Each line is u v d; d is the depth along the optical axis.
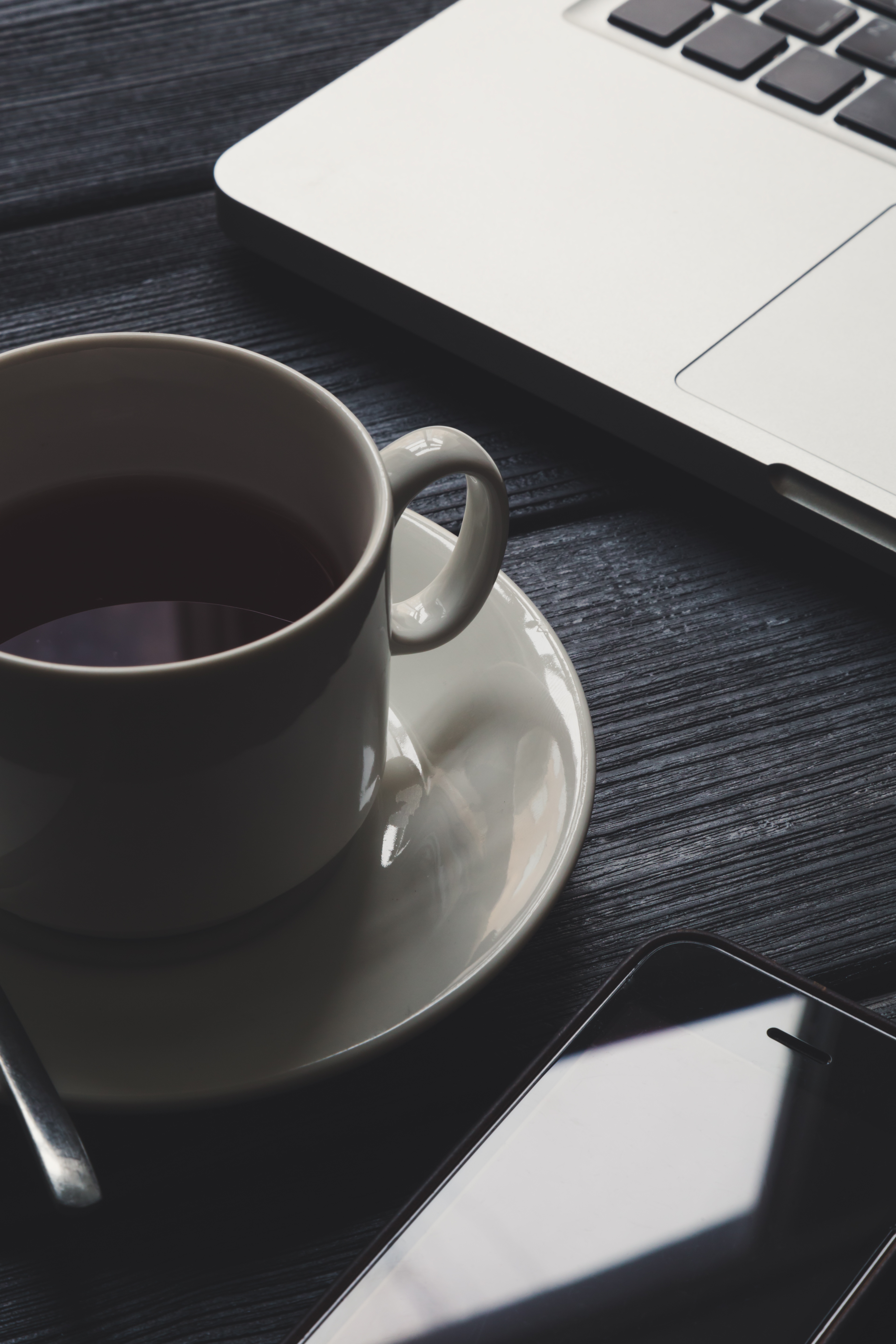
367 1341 0.49
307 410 0.51
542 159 0.62
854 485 0.57
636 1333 0.49
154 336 0.52
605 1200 0.50
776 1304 0.49
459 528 0.58
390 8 0.69
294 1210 0.50
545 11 0.65
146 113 0.65
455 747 0.53
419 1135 0.51
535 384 0.59
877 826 0.54
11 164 0.64
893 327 0.59
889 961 0.53
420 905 0.52
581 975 0.52
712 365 0.58
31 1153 0.49
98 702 0.48
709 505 0.59
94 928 0.50
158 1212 0.50
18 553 0.52
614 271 0.60
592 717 0.56
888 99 0.63
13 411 0.52
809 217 0.61
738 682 0.56
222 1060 0.49
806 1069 0.51
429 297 0.59
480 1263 0.49
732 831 0.54
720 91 0.63
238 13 0.68
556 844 0.52
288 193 0.61
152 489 0.53
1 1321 0.49
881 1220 0.50
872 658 0.57
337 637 0.49
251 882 0.50
